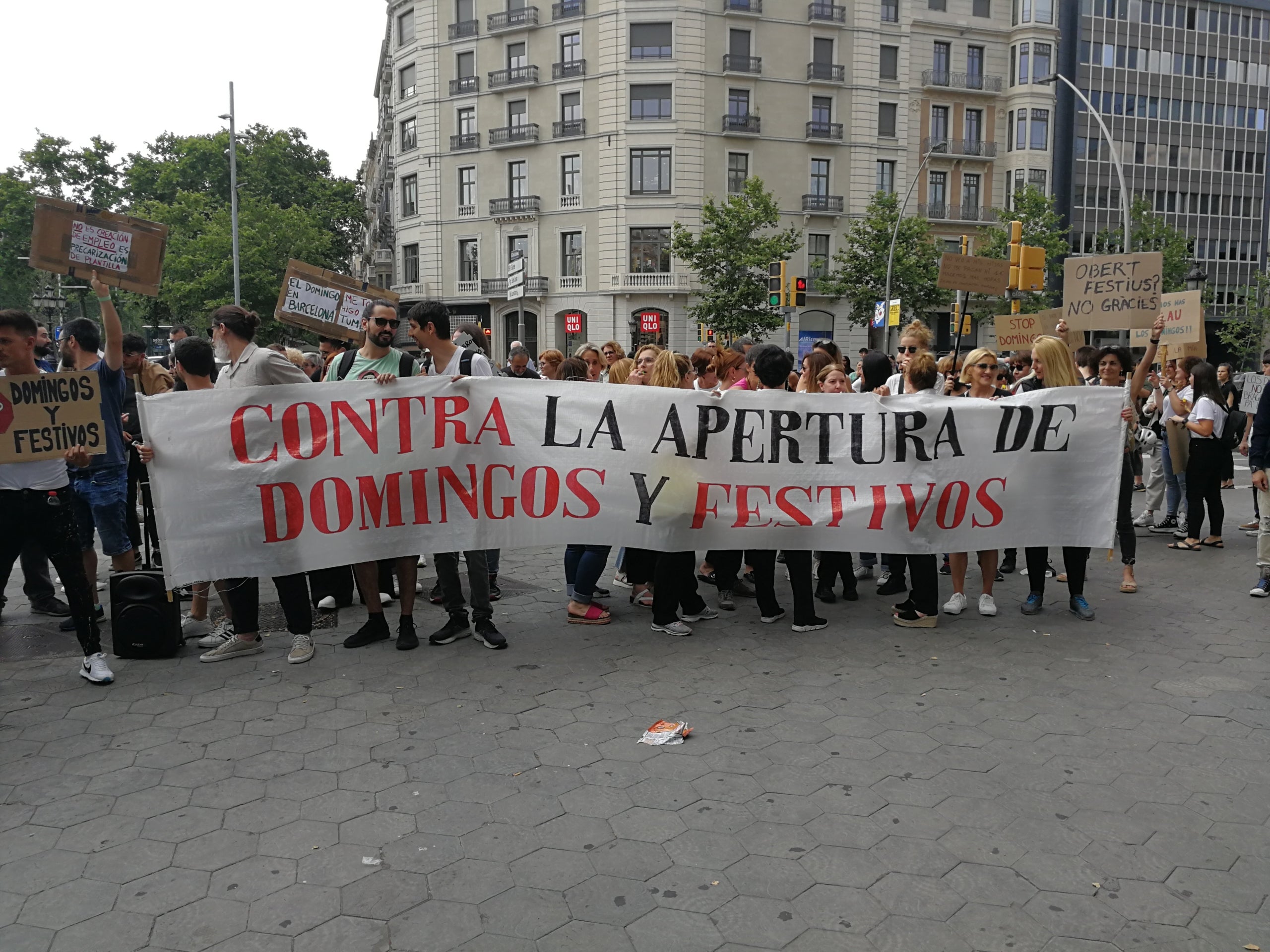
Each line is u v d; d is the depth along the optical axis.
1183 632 5.79
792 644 5.52
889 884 2.97
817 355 7.10
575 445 5.52
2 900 2.87
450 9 43.91
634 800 3.53
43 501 4.54
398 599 6.59
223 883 2.96
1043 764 3.85
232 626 5.39
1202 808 3.48
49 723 4.25
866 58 43.44
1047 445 5.87
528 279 43.25
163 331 51.06
